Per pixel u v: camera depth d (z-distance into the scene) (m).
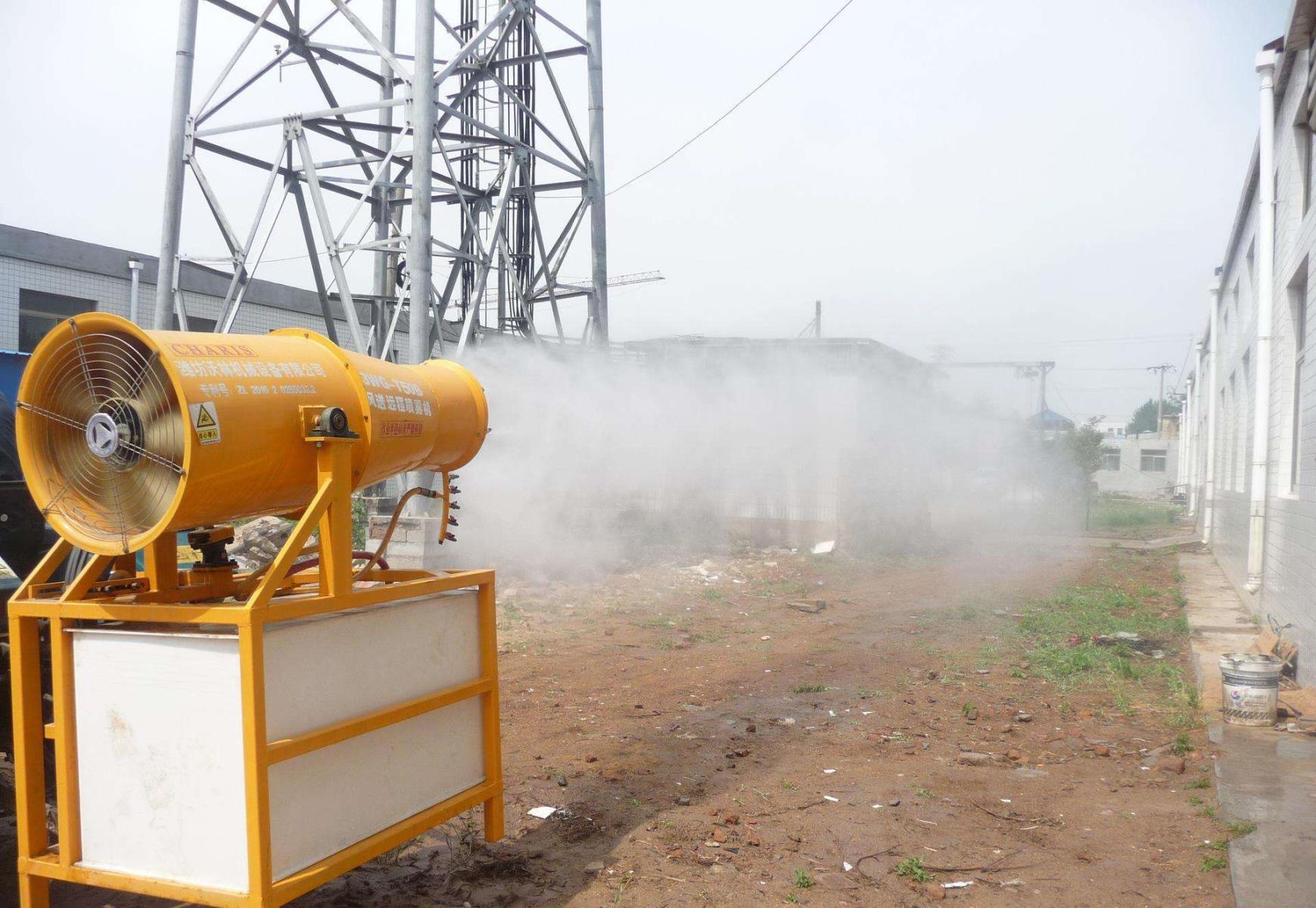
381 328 14.14
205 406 3.02
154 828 3.17
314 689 3.28
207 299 18.80
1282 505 9.19
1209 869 4.23
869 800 5.21
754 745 6.30
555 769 5.71
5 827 4.18
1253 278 13.65
